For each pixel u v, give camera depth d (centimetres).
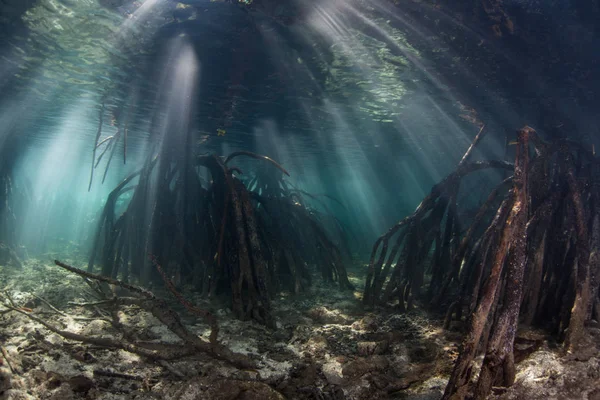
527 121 886
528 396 339
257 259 596
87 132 1384
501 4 577
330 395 379
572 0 609
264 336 532
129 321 527
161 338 482
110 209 812
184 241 727
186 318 575
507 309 339
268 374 419
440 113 1002
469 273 566
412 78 763
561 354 410
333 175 2462
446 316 560
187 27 567
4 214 935
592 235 506
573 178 504
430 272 891
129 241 752
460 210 912
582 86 724
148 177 779
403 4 536
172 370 405
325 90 842
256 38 593
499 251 341
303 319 609
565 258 504
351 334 539
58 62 723
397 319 607
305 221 957
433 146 1432
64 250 1190
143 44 621
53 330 462
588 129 822
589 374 368
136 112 1027
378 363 440
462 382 307
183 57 659
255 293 595
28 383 353
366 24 557
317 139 1351
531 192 515
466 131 1156
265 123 1112
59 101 998
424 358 468
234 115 1016
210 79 757
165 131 770
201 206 771
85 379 364
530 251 501
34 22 560
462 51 640
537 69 691
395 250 687
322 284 870
